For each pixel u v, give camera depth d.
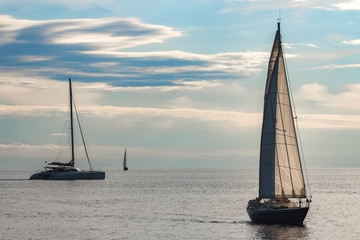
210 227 91.88
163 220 102.44
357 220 103.19
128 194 176.50
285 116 86.38
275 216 87.00
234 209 123.81
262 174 88.12
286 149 86.12
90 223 98.19
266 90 87.88
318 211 121.25
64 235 84.44
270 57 87.12
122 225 95.44
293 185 85.88
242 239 78.75
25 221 100.94
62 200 150.38
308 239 78.94
